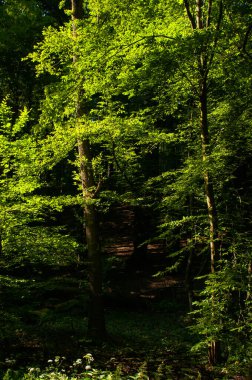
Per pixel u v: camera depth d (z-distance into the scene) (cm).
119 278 1867
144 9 845
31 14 1848
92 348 1032
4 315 926
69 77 818
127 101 1700
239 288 713
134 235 2003
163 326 1376
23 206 876
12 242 909
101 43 789
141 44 830
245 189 1089
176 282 1784
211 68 827
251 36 835
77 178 1205
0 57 1844
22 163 880
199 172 827
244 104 867
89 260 1189
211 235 821
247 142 927
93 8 885
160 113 931
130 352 1022
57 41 938
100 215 2247
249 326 738
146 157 1878
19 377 714
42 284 1041
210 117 1026
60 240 953
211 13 870
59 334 1140
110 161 1085
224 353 873
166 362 933
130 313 1574
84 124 960
